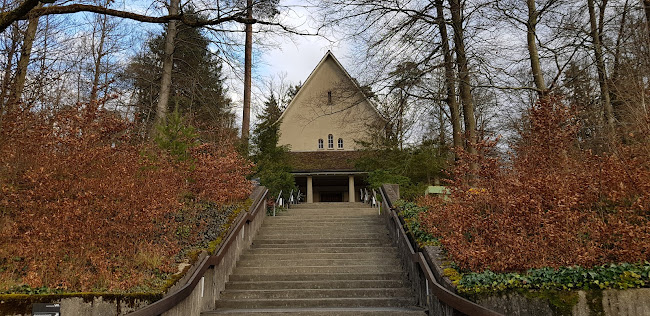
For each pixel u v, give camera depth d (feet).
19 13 21.91
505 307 18.69
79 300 19.74
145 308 17.53
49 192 26.20
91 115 33.04
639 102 42.22
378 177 66.64
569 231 21.72
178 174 35.29
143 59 75.00
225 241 30.63
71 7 23.62
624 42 48.39
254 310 25.17
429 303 23.90
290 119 100.89
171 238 28.40
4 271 21.98
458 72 49.65
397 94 53.31
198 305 24.48
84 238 23.58
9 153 29.22
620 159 27.53
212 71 87.30
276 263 34.65
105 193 26.35
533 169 28.50
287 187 69.82
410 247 29.55
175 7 56.34
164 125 42.55
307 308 26.30
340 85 59.72
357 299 27.27
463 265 22.11
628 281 18.24
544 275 19.34
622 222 21.71
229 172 43.04
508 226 21.72
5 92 34.86
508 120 72.02
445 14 52.65
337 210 58.95
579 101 52.49
